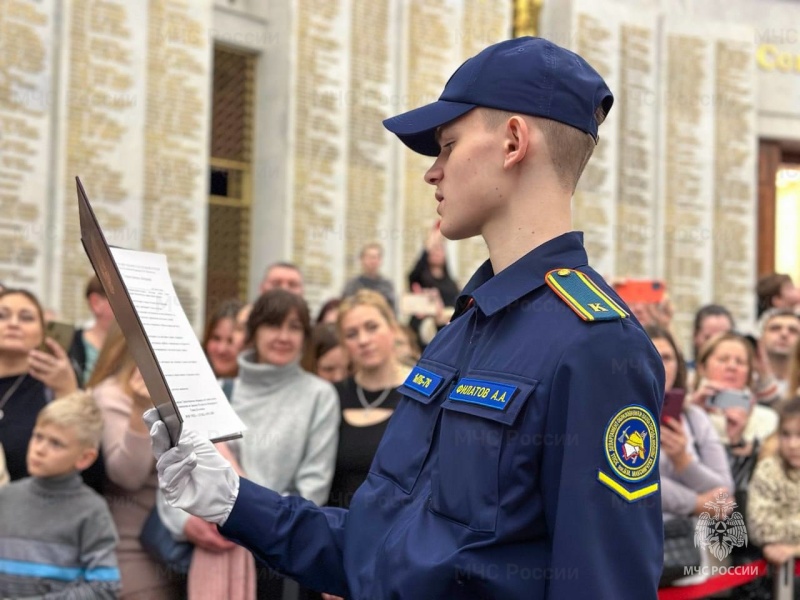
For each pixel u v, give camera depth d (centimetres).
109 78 745
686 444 318
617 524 119
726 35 1172
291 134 874
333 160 902
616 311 126
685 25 1155
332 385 333
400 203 944
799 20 1234
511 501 121
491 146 137
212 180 882
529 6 1045
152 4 773
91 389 313
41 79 708
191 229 793
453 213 140
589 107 138
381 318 334
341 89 909
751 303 1174
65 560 274
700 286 1149
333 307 495
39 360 310
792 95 1233
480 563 120
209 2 809
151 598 291
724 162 1170
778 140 1238
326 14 900
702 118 1160
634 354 124
